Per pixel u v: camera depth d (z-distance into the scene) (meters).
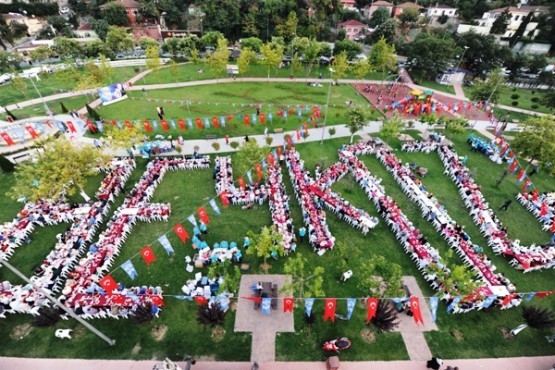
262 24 101.50
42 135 47.56
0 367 21.38
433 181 41.06
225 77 77.75
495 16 106.50
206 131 51.38
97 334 21.97
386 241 31.36
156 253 29.48
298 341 23.05
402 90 75.50
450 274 25.75
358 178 39.06
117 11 105.81
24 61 89.38
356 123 45.88
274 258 28.86
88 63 62.81
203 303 23.38
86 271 25.84
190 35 92.81
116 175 37.88
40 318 22.16
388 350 22.81
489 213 34.28
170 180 39.16
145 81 74.38
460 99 72.88
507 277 28.72
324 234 30.31
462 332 24.19
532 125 40.34
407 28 114.06
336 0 111.69
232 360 21.89
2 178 39.47
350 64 85.56
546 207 34.66
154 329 23.50
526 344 23.80
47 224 32.41
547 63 83.12
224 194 34.50
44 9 122.62
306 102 64.38
